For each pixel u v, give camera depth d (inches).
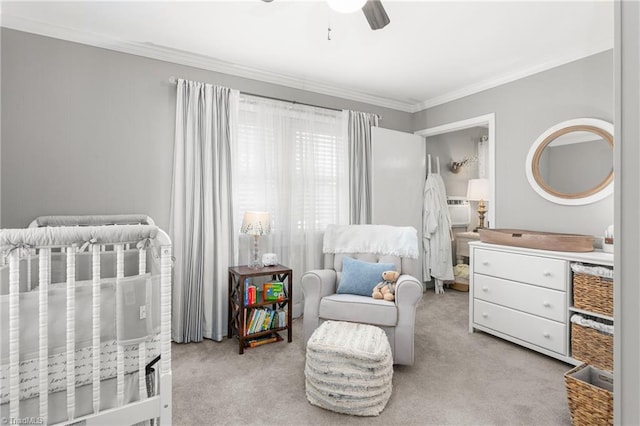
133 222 99.0
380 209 152.9
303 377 88.0
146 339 53.1
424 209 171.8
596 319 92.1
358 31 100.1
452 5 86.9
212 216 115.6
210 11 89.8
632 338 21.6
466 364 95.3
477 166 206.8
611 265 85.5
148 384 58.1
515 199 130.1
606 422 63.0
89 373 51.1
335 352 74.4
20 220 94.1
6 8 87.9
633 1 21.8
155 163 112.0
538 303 101.0
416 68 126.7
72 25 96.6
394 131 157.8
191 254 113.1
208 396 79.1
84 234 47.3
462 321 130.8
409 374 89.4
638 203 21.4
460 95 149.9
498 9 88.6
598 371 72.4
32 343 46.9
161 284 53.9
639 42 21.5
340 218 147.3
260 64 123.4
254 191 127.7
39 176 96.0
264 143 128.7
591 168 109.0
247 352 103.7
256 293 107.4
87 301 50.3
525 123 127.0
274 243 131.8
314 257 140.2
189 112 113.4
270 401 77.2
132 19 93.6
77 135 100.5
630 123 21.8
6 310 44.8
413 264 110.7
